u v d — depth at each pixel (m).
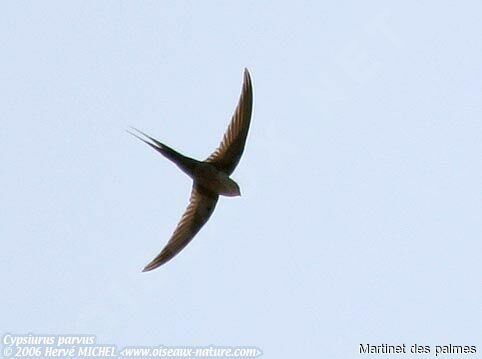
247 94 15.00
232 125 15.02
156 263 14.99
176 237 15.16
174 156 14.56
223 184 14.84
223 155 15.00
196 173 14.74
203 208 15.18
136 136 14.47
